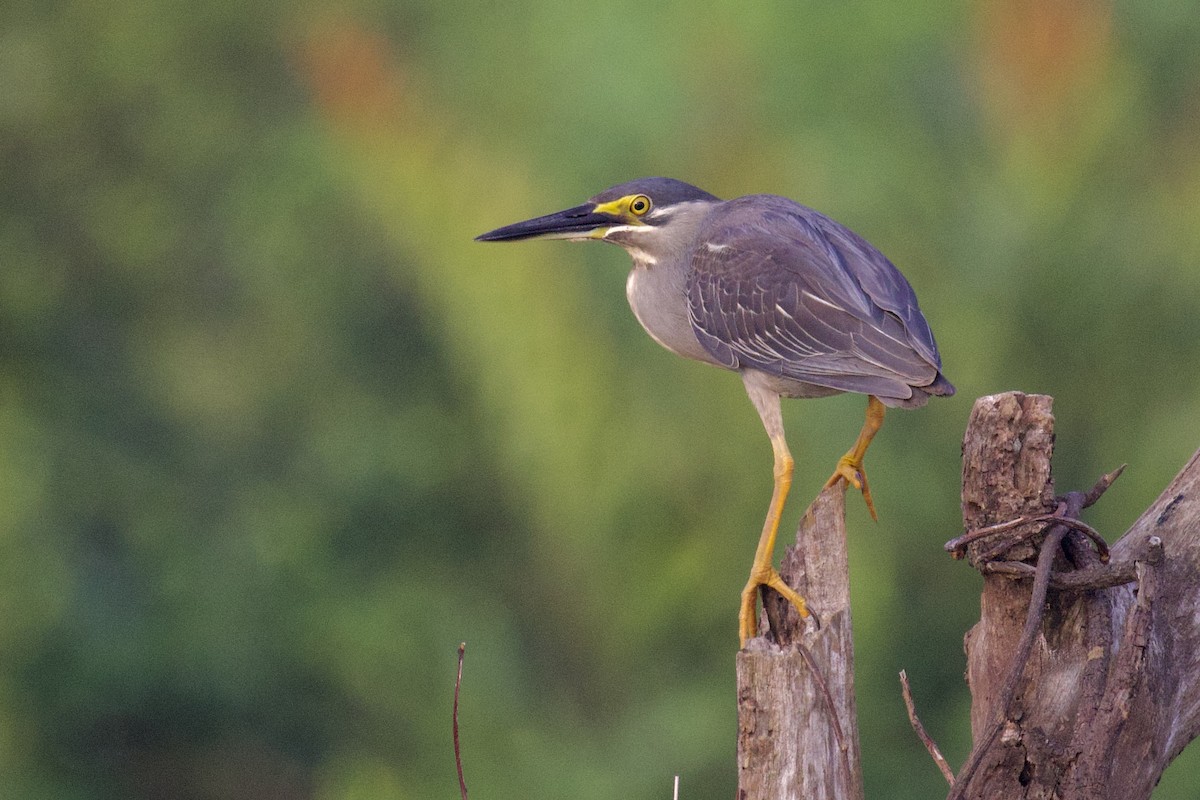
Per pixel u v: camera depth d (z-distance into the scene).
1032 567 5.03
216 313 17.44
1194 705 5.32
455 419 13.62
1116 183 12.16
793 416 11.15
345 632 12.86
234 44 19.00
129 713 14.54
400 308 14.67
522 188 12.61
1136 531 5.53
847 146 12.23
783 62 12.62
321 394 15.08
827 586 5.76
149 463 15.70
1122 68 12.41
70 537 14.73
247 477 15.36
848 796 5.32
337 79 14.05
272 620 14.11
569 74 13.48
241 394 15.73
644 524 11.51
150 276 17.72
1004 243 11.65
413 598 12.95
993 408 5.08
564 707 11.96
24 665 14.09
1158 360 11.77
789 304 7.95
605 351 11.70
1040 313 11.68
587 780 11.36
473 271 12.04
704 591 11.39
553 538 11.70
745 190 11.95
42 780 14.12
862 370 7.56
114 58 18.06
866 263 7.95
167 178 18.20
